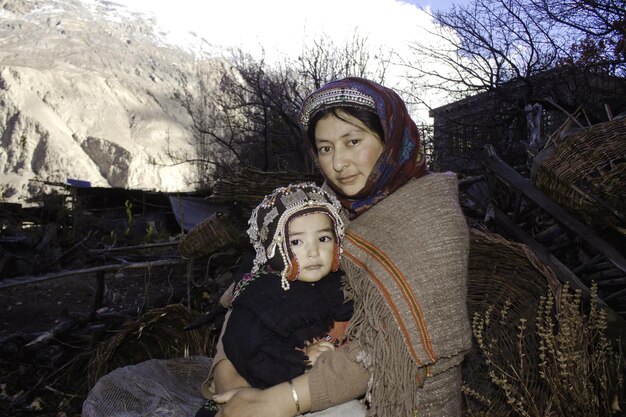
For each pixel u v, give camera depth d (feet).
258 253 6.82
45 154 584.40
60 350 17.95
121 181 600.39
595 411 7.93
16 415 15.06
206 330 13.08
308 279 6.43
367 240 6.32
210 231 17.66
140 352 14.02
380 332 5.87
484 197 18.79
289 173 14.66
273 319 6.21
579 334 8.30
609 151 10.43
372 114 6.49
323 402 5.89
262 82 72.33
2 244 31.24
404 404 5.77
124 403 8.91
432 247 6.06
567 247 15.61
